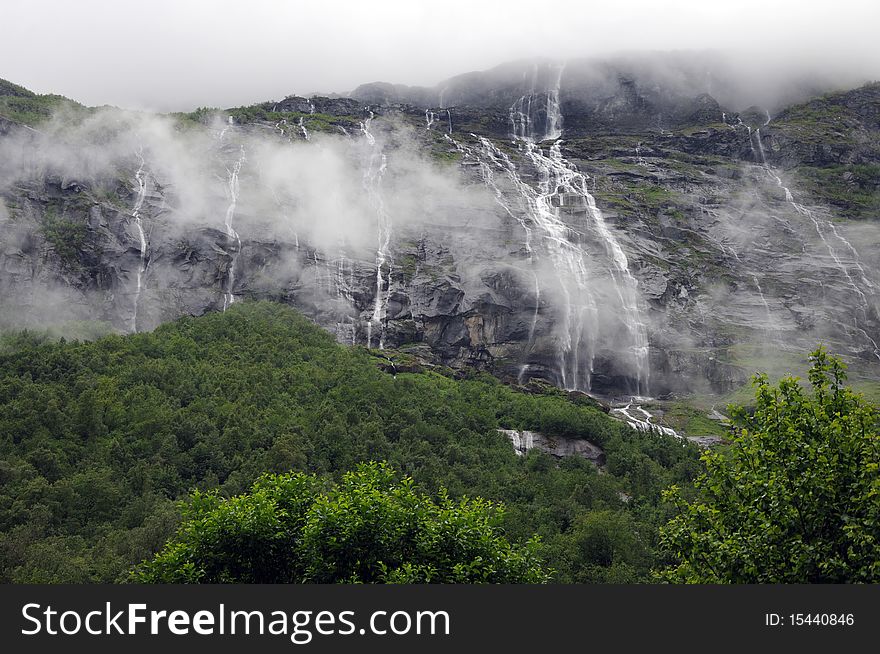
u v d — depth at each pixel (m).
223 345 104.31
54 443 76.38
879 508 31.98
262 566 36.97
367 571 35.66
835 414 35.91
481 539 37.16
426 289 129.50
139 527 64.19
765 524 33.94
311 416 86.19
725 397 118.00
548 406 100.19
